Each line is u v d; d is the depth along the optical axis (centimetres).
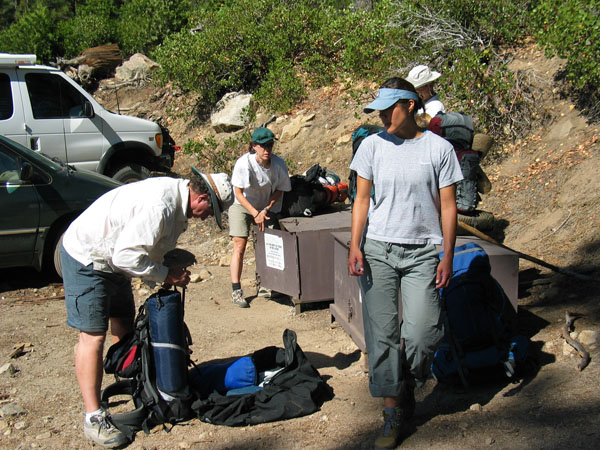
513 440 317
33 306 608
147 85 1378
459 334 370
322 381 384
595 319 431
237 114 1088
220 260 743
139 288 657
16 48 1602
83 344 349
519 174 677
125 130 1003
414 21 908
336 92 1016
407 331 313
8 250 621
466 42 852
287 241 544
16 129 909
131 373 372
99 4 1741
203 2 1538
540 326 440
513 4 850
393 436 322
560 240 562
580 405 334
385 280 314
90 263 340
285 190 580
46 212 630
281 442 341
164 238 346
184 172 1085
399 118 303
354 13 1095
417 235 310
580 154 636
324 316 541
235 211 577
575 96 701
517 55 816
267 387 375
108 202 342
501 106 739
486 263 388
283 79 1045
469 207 509
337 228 544
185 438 351
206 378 392
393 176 307
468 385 372
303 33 1101
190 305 600
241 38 1141
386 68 911
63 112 952
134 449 344
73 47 1611
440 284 308
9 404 396
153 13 1541
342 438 341
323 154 920
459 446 318
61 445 352
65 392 420
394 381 317
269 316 557
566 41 665
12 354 480
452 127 502
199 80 1170
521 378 377
